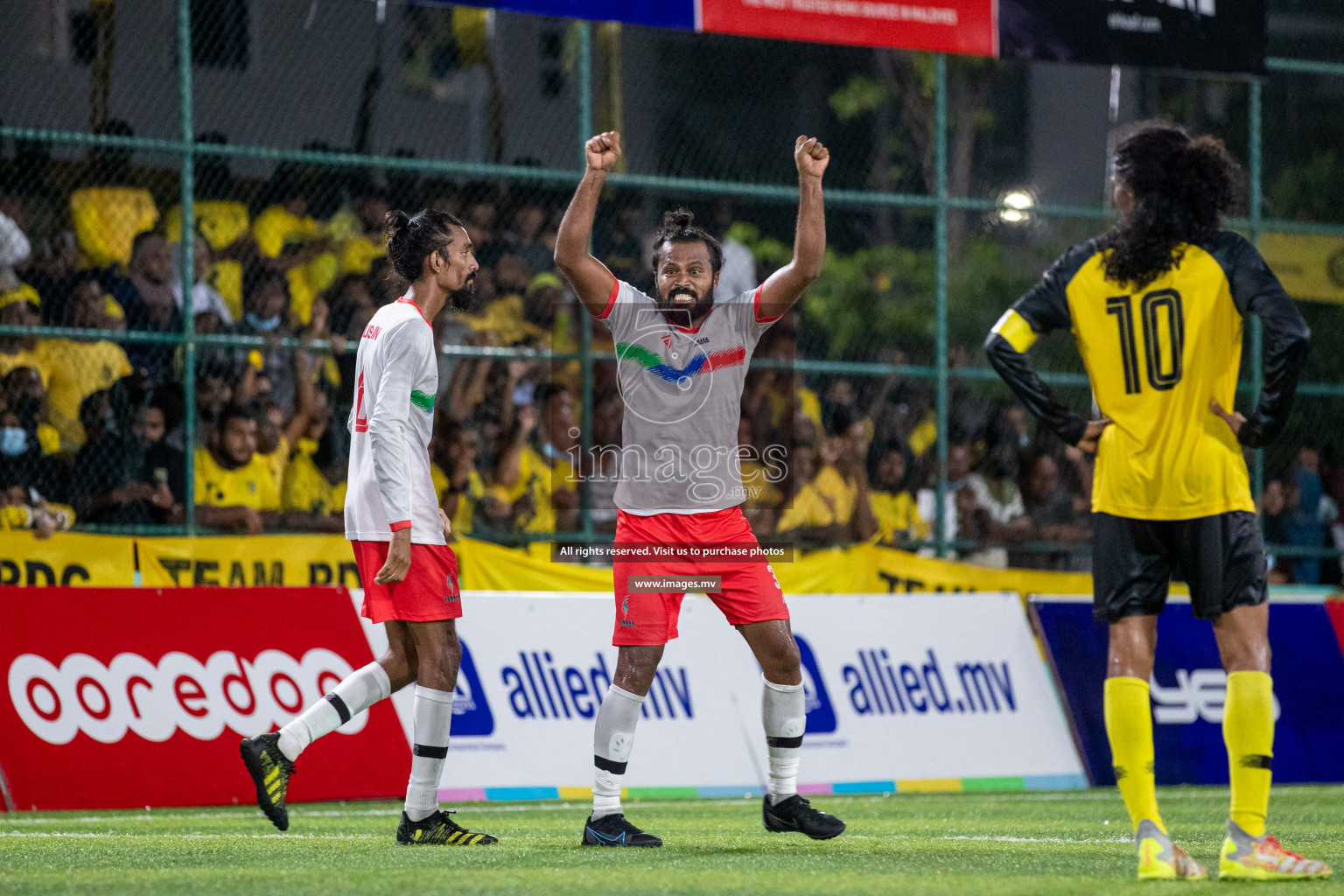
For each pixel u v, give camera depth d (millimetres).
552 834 10797
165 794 14039
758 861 8250
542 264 19844
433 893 6578
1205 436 7496
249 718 14688
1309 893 6691
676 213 9219
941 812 13703
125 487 16594
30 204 17344
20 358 16562
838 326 24969
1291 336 7211
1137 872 7773
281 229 18656
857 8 18734
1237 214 21750
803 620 17312
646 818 12758
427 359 9352
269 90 20219
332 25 20688
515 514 18016
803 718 9453
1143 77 23219
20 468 16344
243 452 17250
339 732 14820
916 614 17969
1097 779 18000
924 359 25391
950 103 25984
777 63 25578
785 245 24891
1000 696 18062
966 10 19219
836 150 25578
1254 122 21797
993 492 21047
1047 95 26344
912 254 25469
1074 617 18828
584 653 16438
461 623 15875
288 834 10742
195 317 17531
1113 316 7609
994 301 25828
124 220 17578
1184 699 18484
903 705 17453
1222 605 7469
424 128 21453
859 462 19703
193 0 19750
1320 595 21016
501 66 22078
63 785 13680
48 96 18656
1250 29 20719
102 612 14406
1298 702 18797
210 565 16125
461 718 15477
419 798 9469
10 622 13984
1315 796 16109
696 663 16672
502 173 18125
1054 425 7766
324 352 17875
